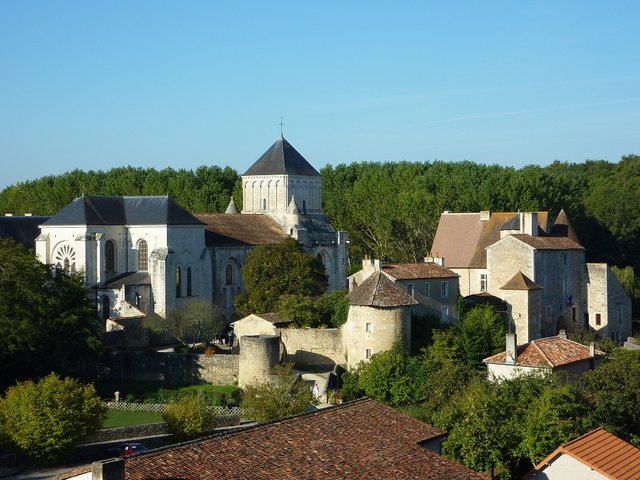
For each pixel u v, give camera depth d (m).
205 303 157.12
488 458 79.19
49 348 121.25
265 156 198.88
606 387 89.88
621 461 68.88
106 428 97.75
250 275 148.50
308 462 57.34
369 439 62.88
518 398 88.62
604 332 157.62
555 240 155.88
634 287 184.88
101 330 135.38
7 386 117.38
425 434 66.69
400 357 117.50
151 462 52.50
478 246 158.50
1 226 172.50
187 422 94.88
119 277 162.25
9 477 85.81
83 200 161.75
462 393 98.25
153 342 147.62
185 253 162.75
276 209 195.50
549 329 150.88
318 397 117.75
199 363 130.00
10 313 117.94
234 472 53.81
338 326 135.38
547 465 68.69
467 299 145.12
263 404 102.75
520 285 142.88
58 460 90.00
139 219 163.12
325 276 153.50
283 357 132.75
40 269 123.44
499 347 125.44
